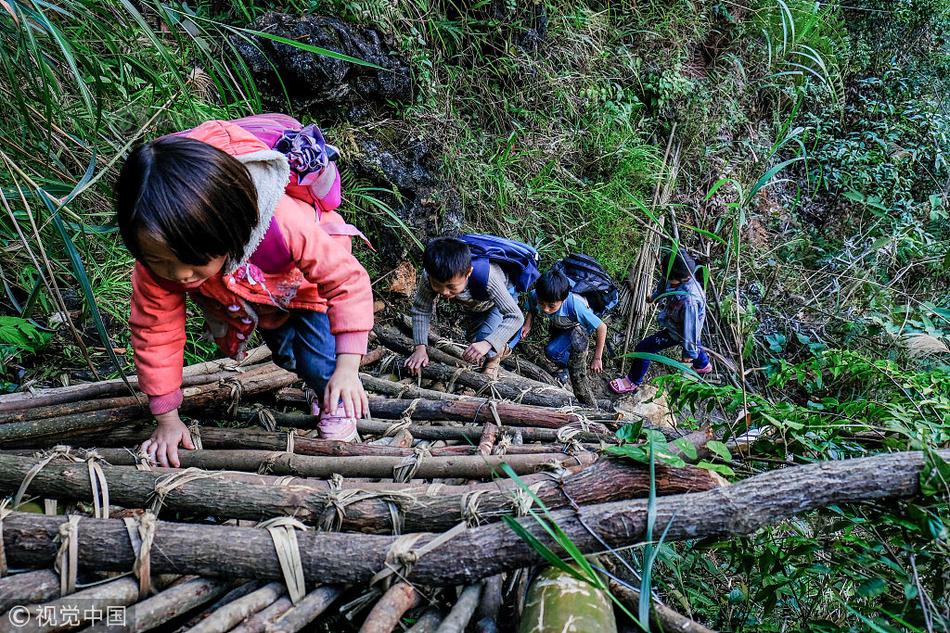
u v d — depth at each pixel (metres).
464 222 3.91
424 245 3.65
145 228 1.19
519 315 2.93
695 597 2.05
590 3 5.58
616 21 5.62
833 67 6.33
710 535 1.38
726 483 1.48
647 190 5.09
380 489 1.52
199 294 1.67
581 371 3.81
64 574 1.28
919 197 6.36
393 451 1.89
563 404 2.68
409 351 3.06
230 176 1.25
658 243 4.79
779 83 6.24
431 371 2.85
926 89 6.79
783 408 1.78
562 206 4.44
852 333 4.86
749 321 4.61
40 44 2.07
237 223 1.27
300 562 1.33
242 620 1.26
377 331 3.12
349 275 1.66
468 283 2.89
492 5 4.37
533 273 3.02
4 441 1.73
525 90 4.61
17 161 2.16
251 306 1.74
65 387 2.08
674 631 1.34
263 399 2.30
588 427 2.10
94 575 1.39
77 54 2.07
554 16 4.92
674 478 1.47
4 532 1.31
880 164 6.03
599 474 1.48
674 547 2.24
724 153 5.72
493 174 4.09
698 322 3.76
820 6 6.73
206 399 2.01
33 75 1.94
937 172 6.21
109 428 1.83
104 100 2.67
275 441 1.91
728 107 5.74
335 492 1.47
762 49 6.17
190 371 2.30
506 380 2.94
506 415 2.24
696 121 5.46
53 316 2.51
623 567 1.56
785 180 5.78
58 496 1.53
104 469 1.56
